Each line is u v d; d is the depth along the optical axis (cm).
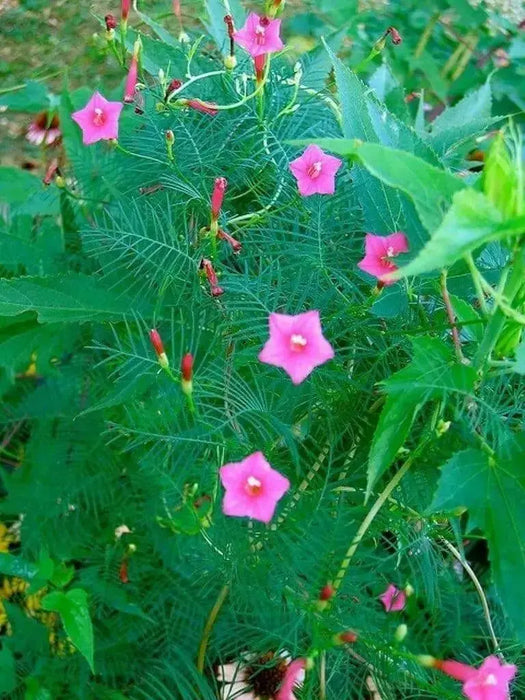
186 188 31
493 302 28
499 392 28
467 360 26
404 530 29
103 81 70
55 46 73
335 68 27
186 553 33
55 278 32
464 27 63
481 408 25
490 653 32
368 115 27
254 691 32
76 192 39
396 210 27
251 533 29
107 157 36
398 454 28
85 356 37
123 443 37
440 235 17
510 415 27
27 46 73
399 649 25
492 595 34
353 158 19
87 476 36
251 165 32
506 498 23
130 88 31
